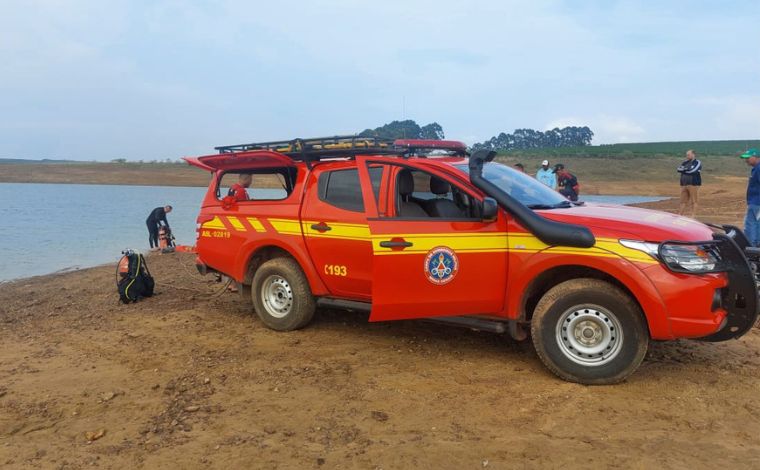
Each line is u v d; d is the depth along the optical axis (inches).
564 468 140.6
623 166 2598.4
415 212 223.9
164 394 193.6
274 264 260.1
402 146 247.9
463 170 213.5
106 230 824.9
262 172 284.0
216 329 269.9
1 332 286.8
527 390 186.9
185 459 150.2
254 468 144.7
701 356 214.7
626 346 183.0
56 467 148.9
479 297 201.0
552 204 217.3
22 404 189.3
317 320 278.7
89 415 179.5
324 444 155.7
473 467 142.3
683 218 207.5
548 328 192.1
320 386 195.6
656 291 175.3
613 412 169.8
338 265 240.7
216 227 282.5
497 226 197.3
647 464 141.1
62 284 434.6
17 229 837.2
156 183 2751.0
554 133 4544.8
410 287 208.4
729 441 151.8
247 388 196.2
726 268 181.8
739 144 3695.9
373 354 227.5
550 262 188.1
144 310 315.3
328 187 246.1
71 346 254.2
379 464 144.7
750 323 184.9
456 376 201.0
